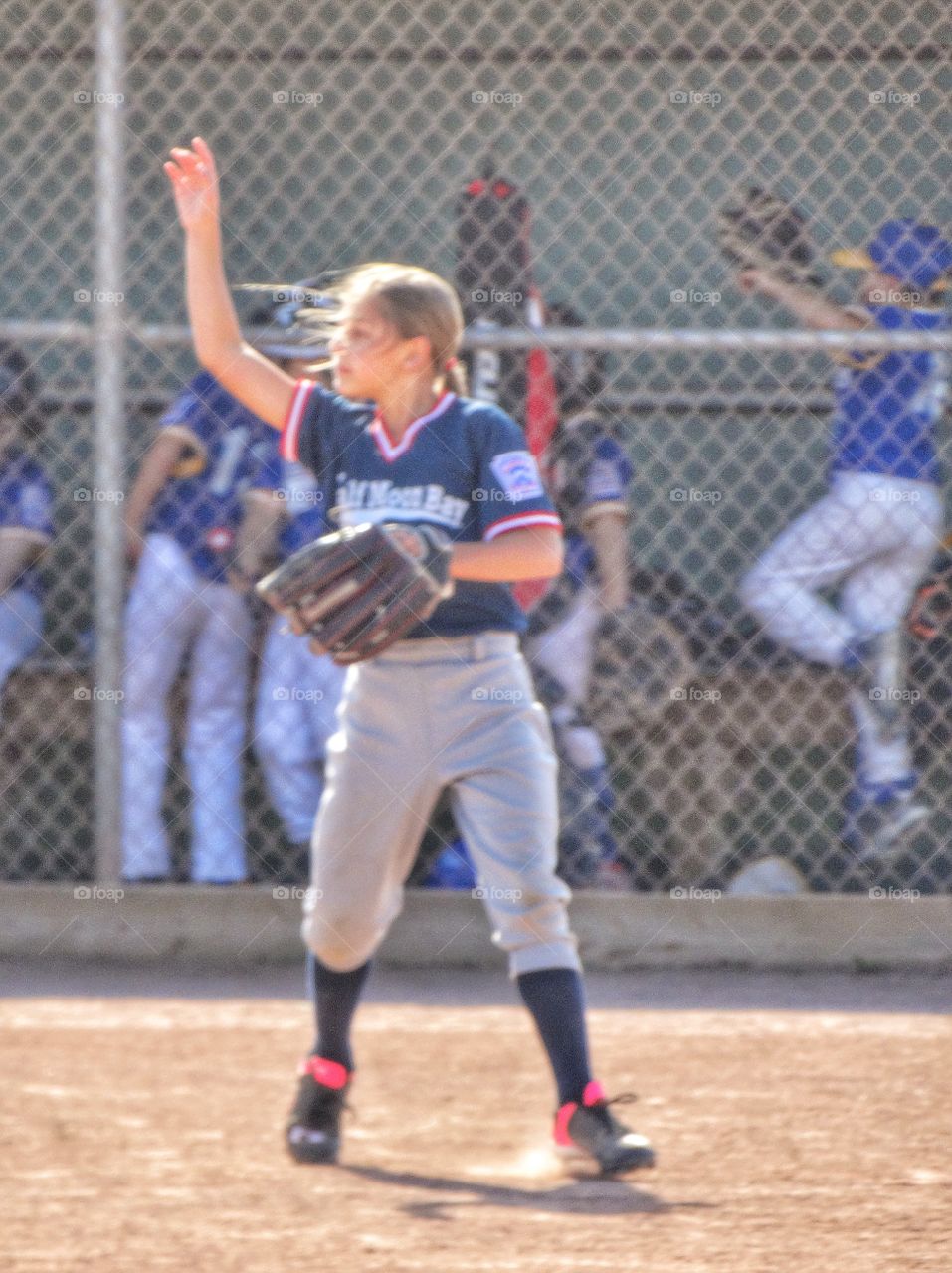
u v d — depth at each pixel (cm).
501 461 990
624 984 1558
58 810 1870
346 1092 1040
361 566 935
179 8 2061
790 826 1912
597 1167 1002
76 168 2125
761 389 2080
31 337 1612
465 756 988
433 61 2088
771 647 1723
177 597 1622
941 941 1617
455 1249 838
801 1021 1412
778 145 2080
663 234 1917
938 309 1748
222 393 1644
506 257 1658
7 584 1711
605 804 1661
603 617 1653
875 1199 937
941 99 1934
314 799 1661
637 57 2000
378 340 992
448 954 1619
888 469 1695
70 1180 962
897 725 1706
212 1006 1444
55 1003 1443
